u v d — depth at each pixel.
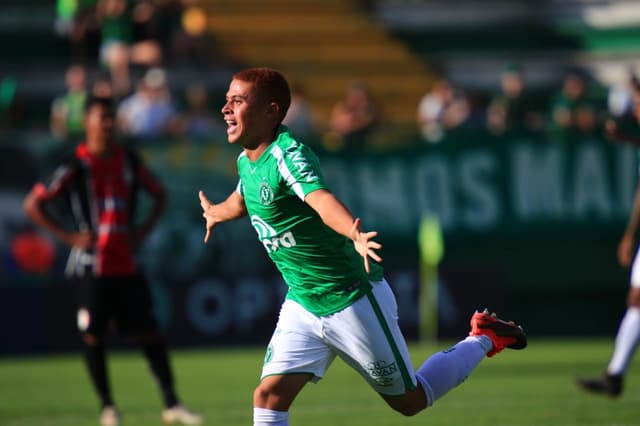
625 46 81.50
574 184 61.47
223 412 32.88
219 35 80.06
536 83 80.88
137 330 30.53
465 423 28.92
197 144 57.00
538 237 61.12
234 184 57.22
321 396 36.34
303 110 64.06
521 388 37.72
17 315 52.53
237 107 18.19
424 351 52.12
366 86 78.81
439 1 83.75
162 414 32.91
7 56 76.25
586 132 61.50
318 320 18.52
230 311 54.75
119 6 70.00
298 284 18.62
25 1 77.25
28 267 55.09
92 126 30.64
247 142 18.36
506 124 64.62
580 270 61.62
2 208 55.38
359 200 59.72
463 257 60.62
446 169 60.44
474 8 83.75
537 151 61.16
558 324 62.75
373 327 18.39
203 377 43.03
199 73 73.50
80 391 39.31
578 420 29.05
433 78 80.06
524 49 83.25
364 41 81.81
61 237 30.72
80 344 53.59
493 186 60.75
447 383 19.53
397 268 56.97
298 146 17.81
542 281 61.28
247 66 76.56
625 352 32.31
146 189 31.20
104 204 30.67
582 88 68.69
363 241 16.12
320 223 18.05
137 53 69.62
